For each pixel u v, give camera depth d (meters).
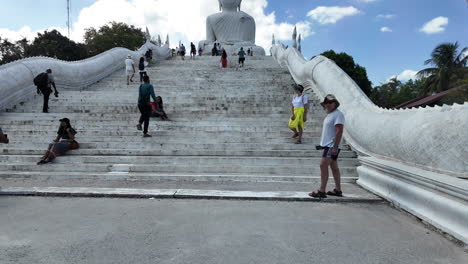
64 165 6.65
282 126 9.26
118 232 3.53
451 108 4.31
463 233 3.38
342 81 9.38
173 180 6.21
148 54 20.86
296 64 15.66
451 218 3.61
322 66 11.57
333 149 4.71
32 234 3.44
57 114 9.88
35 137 8.23
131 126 9.13
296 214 4.25
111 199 4.82
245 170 6.70
